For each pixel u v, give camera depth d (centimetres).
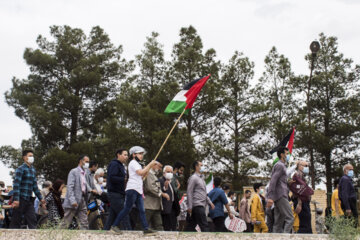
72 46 3800
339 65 3800
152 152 3212
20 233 939
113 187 1010
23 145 3569
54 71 3772
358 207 1369
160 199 1118
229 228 1256
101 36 3969
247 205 1506
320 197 1956
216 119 3628
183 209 1412
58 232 925
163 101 3462
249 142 3616
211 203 1229
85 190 1159
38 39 3878
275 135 3478
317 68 3853
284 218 1057
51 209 1166
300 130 3375
